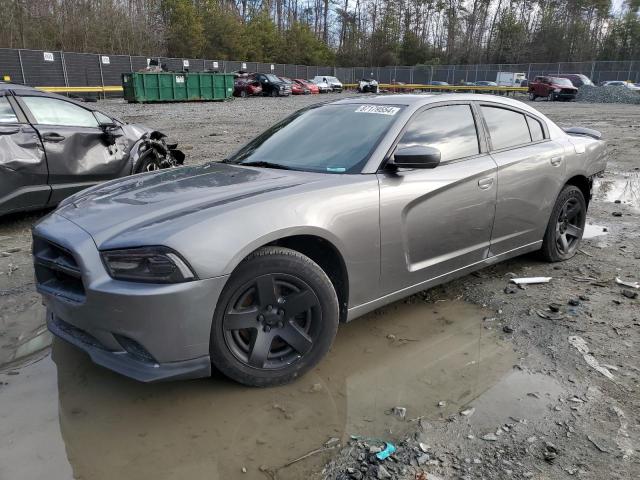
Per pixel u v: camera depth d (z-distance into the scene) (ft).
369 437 8.07
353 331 11.53
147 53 163.12
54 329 9.49
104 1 155.12
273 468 7.45
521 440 7.91
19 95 19.20
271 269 8.84
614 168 31.96
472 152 12.50
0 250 16.84
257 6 253.65
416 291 11.48
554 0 247.29
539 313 12.21
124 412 8.74
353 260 9.97
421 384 9.50
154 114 70.44
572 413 8.54
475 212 12.21
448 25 264.11
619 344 10.73
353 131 11.68
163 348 8.16
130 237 8.21
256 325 8.98
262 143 12.92
